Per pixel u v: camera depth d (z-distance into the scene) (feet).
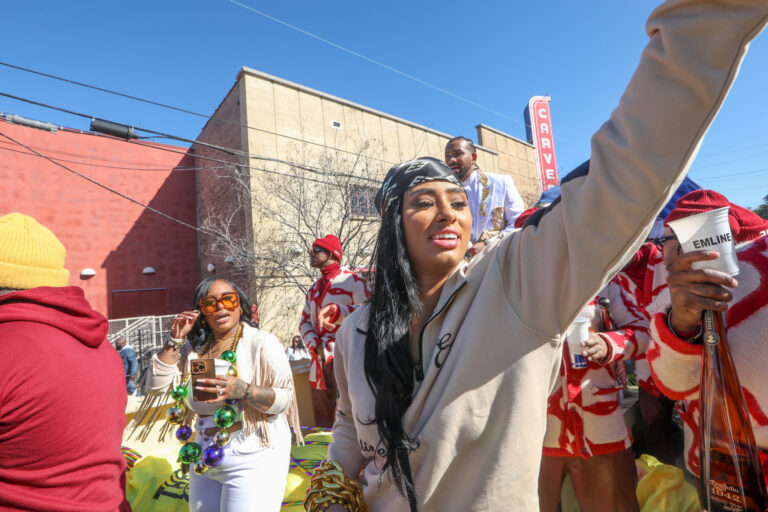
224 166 56.03
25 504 3.74
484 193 11.44
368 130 58.95
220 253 58.29
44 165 56.85
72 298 4.53
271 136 51.13
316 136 54.39
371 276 4.25
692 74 2.47
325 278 14.20
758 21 2.32
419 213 3.81
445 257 3.73
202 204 64.03
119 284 60.18
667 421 10.03
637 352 6.15
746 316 3.73
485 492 3.32
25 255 4.36
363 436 3.90
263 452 7.19
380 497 3.79
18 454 3.77
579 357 6.16
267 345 7.78
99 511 4.13
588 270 3.03
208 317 7.89
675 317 3.81
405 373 3.66
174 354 7.93
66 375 4.00
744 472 3.55
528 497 3.39
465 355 3.41
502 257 3.67
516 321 3.38
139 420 8.02
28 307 4.17
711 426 3.68
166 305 62.75
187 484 9.84
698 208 4.38
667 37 2.55
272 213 49.06
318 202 51.03
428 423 3.41
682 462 9.73
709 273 3.38
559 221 3.22
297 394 17.31
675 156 2.59
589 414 6.28
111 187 61.00
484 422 3.31
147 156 63.72
